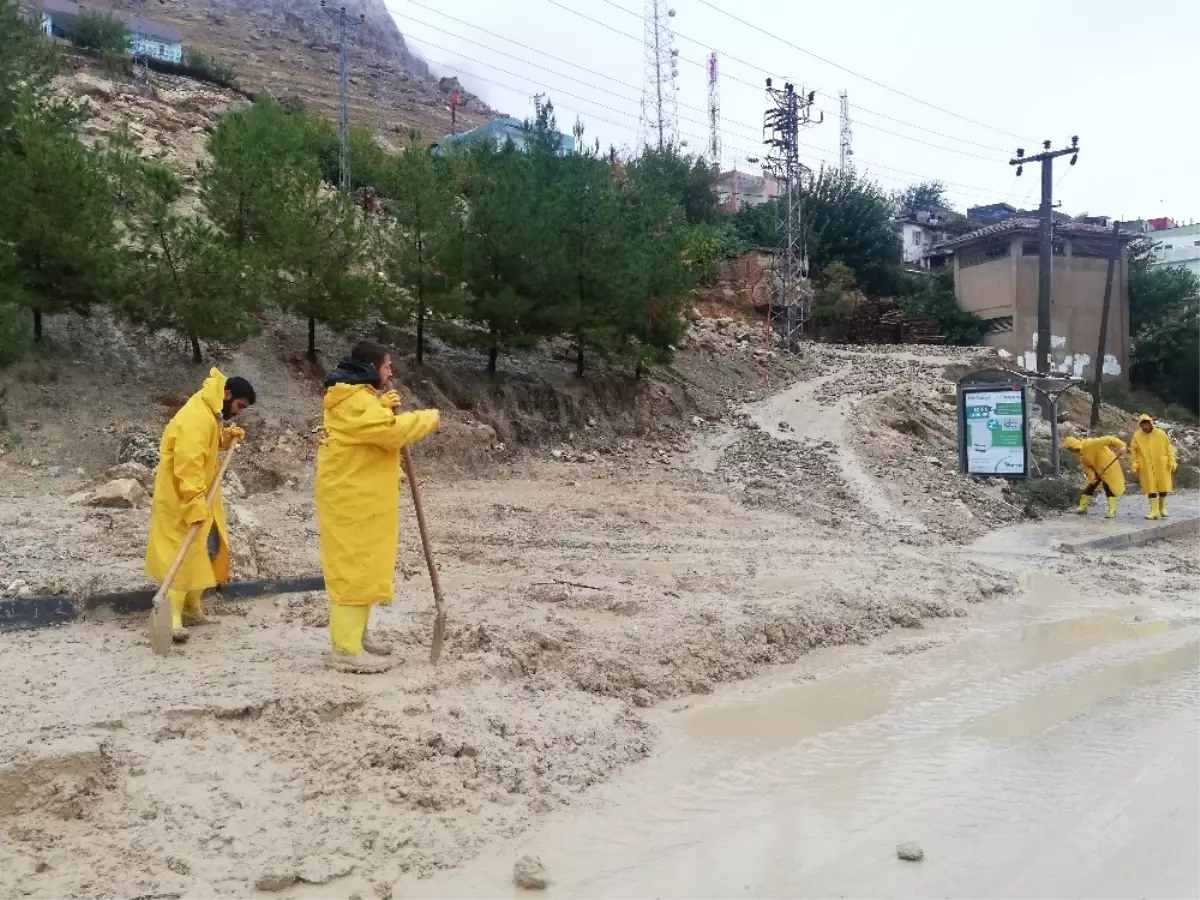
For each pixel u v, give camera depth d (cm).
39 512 895
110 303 1384
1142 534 1501
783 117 3450
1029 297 4094
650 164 4369
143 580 686
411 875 370
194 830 380
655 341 2177
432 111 6456
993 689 664
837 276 4247
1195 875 381
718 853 398
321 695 496
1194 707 623
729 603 827
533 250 1823
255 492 1262
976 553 1295
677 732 559
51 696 475
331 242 1596
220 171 1659
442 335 1834
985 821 434
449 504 1290
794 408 2419
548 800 440
